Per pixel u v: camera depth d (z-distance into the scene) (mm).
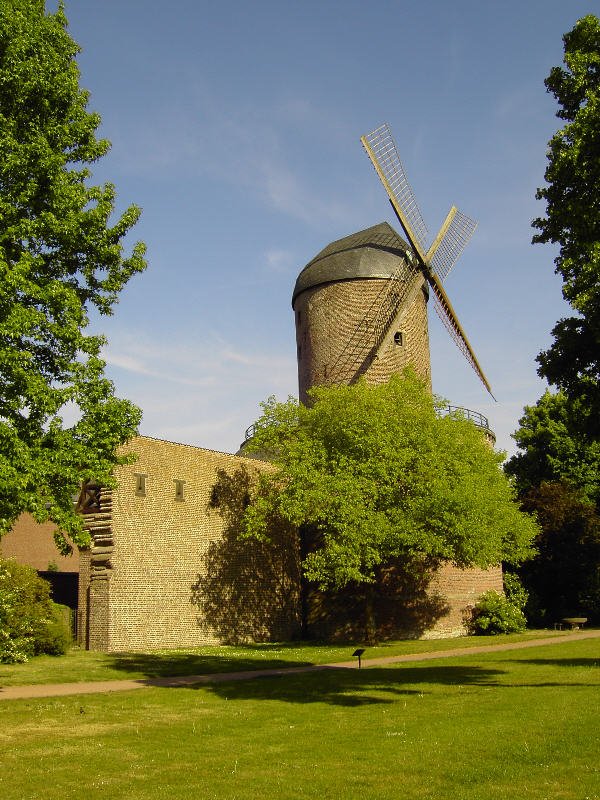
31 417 15688
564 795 8531
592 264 16031
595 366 17812
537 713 13508
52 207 16750
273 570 36875
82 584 29578
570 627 41281
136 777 9906
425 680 19125
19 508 15266
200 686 18953
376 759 10539
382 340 39844
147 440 31156
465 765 10016
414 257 42062
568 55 17172
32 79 16484
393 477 29000
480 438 33312
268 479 32938
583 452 52750
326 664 24359
